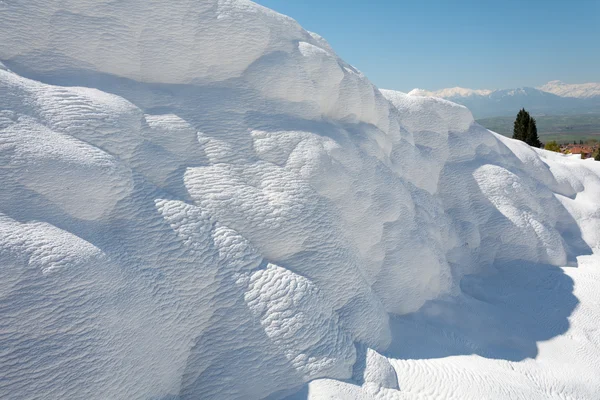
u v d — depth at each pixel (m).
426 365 7.50
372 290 8.63
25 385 4.19
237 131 8.45
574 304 11.05
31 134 5.89
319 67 10.54
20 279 4.66
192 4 9.03
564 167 19.06
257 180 7.97
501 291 11.89
